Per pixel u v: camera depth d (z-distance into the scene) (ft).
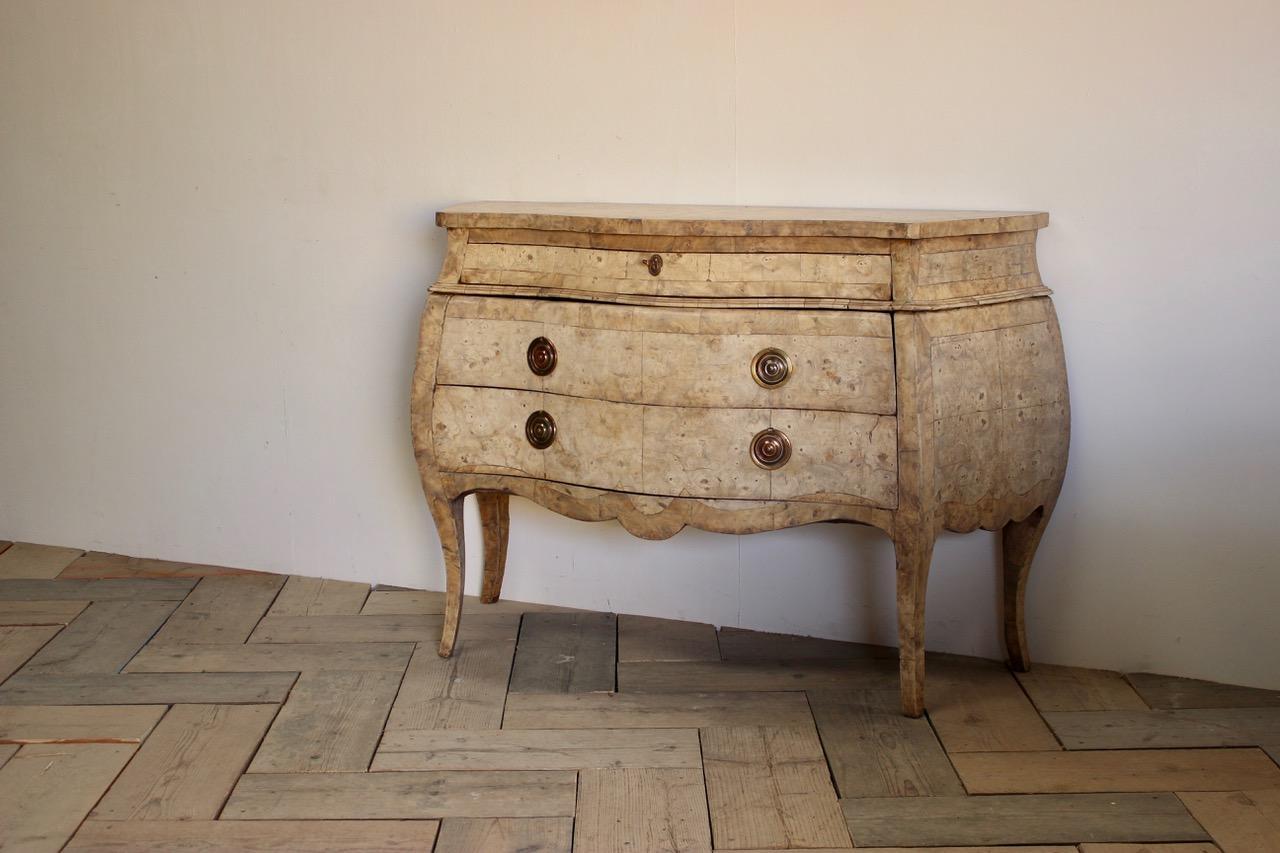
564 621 9.52
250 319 10.14
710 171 8.86
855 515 7.48
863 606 9.02
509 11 9.06
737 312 7.47
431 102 9.37
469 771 7.23
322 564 10.43
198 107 9.88
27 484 10.95
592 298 7.80
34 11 10.09
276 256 9.96
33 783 7.09
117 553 10.95
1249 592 8.04
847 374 7.30
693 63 8.73
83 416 10.74
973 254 7.48
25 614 9.55
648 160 8.99
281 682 8.41
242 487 10.49
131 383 10.55
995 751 7.41
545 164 9.24
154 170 10.09
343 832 6.61
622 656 8.85
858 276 7.33
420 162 9.48
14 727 7.75
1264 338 7.72
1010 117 8.05
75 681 8.41
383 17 9.33
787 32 8.46
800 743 7.53
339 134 9.61
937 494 7.33
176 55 9.84
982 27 8.00
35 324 10.66
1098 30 7.73
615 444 7.78
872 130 8.40
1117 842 6.47
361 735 7.67
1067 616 8.53
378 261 9.73
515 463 8.19
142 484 10.75
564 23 8.96
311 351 10.04
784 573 9.16
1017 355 7.61
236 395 10.31
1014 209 8.15
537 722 7.84
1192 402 7.95
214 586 10.22
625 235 7.70
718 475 7.61
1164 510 8.16
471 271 8.25
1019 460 7.71
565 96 9.07
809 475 7.48
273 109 9.71
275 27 9.58
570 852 6.43
